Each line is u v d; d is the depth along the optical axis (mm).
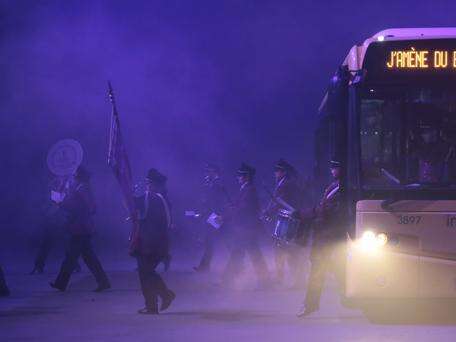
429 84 21969
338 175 22297
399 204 21578
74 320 23453
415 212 21531
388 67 22047
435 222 21484
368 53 22141
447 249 21438
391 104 21984
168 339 20078
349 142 21984
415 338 19859
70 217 30531
